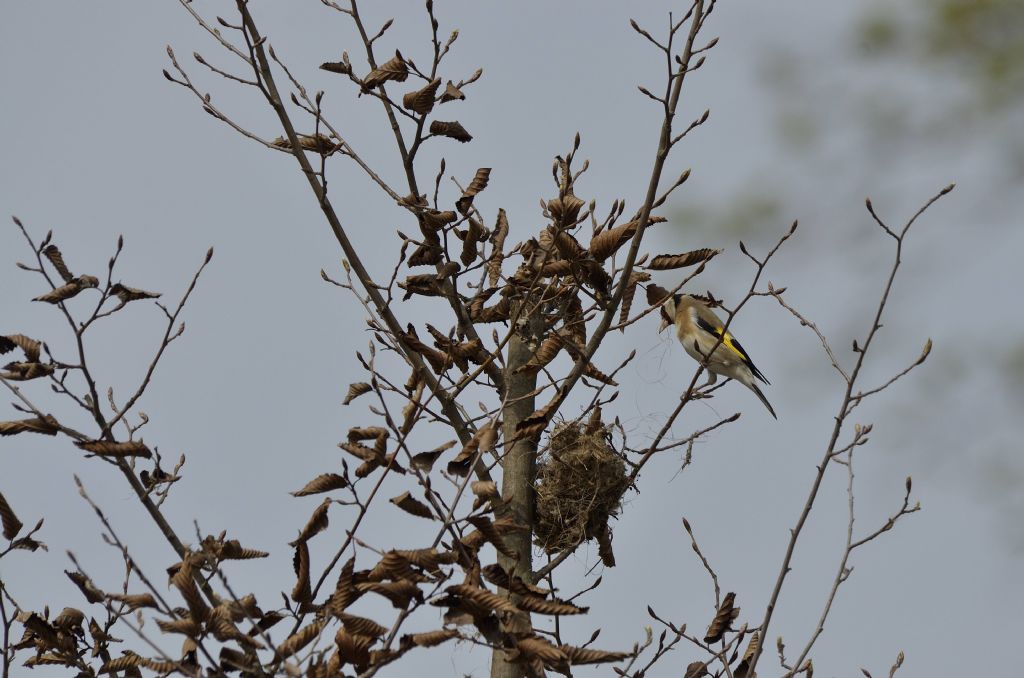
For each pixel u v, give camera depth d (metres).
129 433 12.32
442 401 13.42
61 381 11.66
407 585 10.39
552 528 14.48
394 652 10.21
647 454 13.88
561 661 10.47
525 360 14.16
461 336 13.98
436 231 13.63
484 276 14.33
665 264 12.95
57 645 11.75
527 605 10.76
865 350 12.12
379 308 13.48
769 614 11.76
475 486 11.22
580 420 15.19
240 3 13.77
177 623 10.36
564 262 13.05
